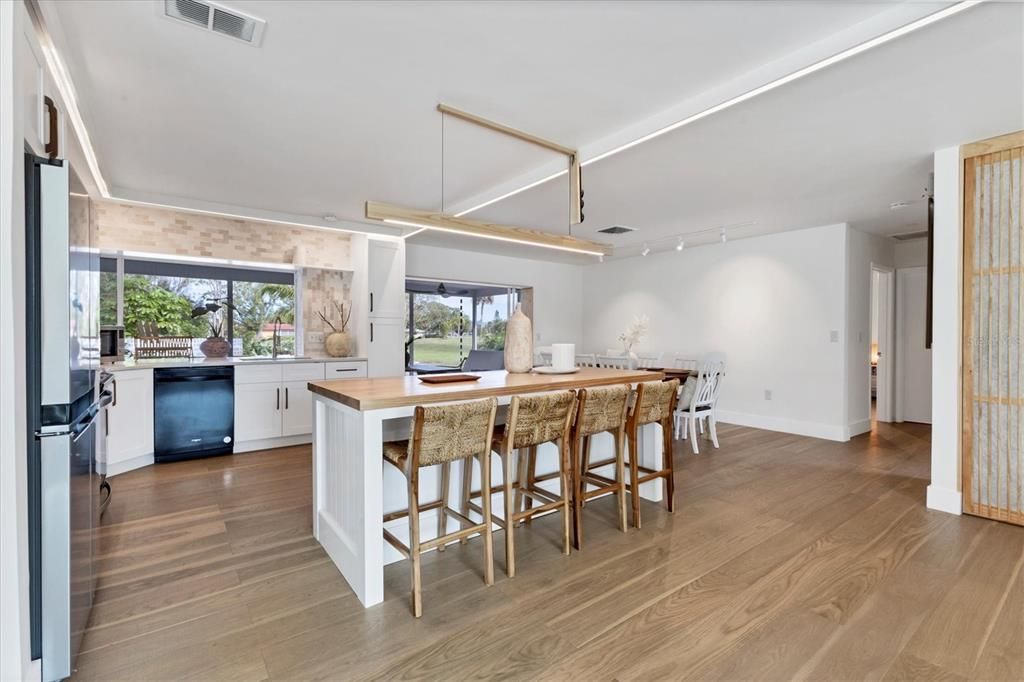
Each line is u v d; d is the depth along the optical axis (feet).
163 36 6.62
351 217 16.88
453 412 7.02
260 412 15.44
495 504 9.86
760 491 11.74
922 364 20.36
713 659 5.72
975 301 10.11
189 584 7.42
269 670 5.56
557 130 9.69
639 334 18.42
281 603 6.93
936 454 10.56
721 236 19.39
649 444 11.31
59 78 7.22
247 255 16.88
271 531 9.35
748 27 6.43
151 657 5.76
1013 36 6.27
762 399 19.27
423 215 9.45
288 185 13.23
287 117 9.11
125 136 9.95
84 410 5.99
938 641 6.03
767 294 19.12
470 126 9.47
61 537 5.18
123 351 14.29
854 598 7.00
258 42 6.79
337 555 7.99
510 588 7.36
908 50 6.59
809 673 5.49
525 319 11.30
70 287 5.21
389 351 18.44
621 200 14.28
